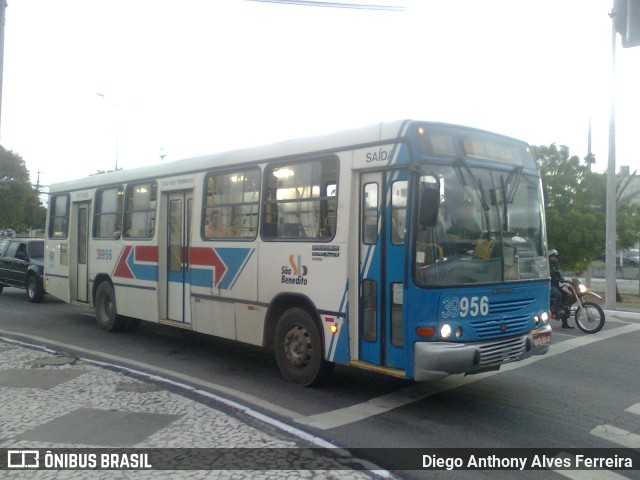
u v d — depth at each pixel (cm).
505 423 615
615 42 1655
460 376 820
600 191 1969
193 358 930
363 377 812
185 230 959
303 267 737
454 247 635
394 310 637
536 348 698
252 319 815
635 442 563
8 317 1359
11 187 4778
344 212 688
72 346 997
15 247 1800
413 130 631
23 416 583
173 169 980
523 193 724
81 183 1252
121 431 543
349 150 689
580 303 1226
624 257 4591
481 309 643
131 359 912
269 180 800
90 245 1207
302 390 737
